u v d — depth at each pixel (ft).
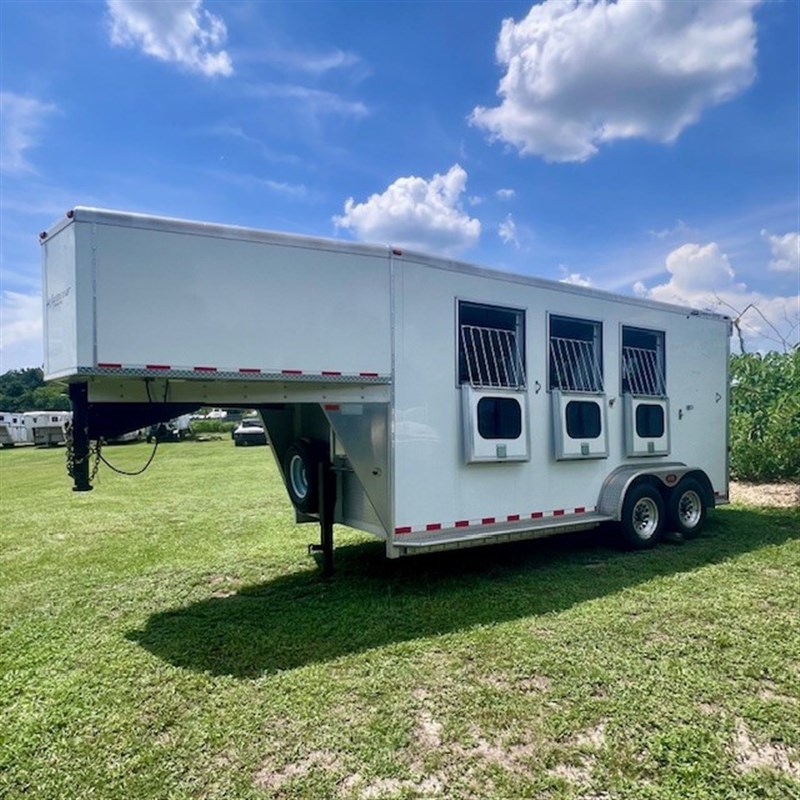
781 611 14.29
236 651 12.56
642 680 10.85
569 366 20.33
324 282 14.61
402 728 9.42
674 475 21.84
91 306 11.88
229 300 13.35
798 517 26.40
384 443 15.55
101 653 12.63
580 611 14.47
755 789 7.89
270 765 8.57
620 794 7.83
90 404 13.29
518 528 17.81
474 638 12.89
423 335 16.15
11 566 20.10
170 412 14.37
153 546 22.70
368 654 12.23
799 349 35.88
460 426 16.84
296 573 18.63
